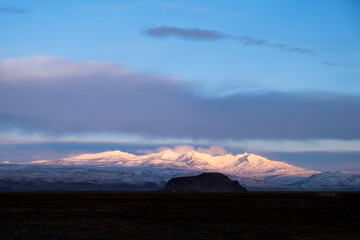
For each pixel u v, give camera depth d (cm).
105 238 5666
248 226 7200
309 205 13875
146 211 10688
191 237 5819
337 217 8975
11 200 17612
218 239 5638
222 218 8669
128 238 5675
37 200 17788
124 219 8400
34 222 7750
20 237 5719
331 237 5862
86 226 7125
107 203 15150
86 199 19262
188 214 9694
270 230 6625
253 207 12619
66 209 11462
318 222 7925
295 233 6269
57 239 5569
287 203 15375
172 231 6488
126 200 18138
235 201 17300
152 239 5591
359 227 7112
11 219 8325
